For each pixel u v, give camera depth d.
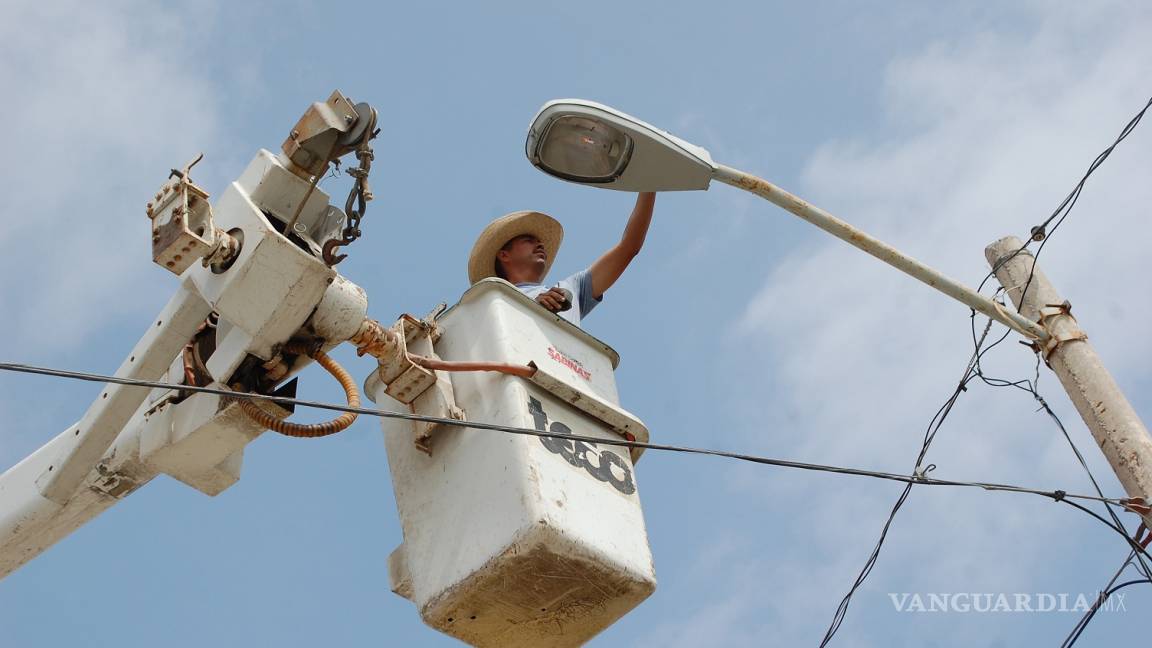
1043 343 6.34
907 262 6.12
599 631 5.21
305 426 5.04
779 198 5.95
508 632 5.16
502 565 4.83
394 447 5.46
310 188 4.96
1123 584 6.07
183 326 5.10
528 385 5.26
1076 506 5.95
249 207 4.94
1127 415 6.05
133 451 5.46
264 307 4.91
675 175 5.79
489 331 5.39
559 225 6.93
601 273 6.49
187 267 4.93
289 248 4.86
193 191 4.89
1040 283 6.50
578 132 5.68
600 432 5.41
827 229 6.01
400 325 5.44
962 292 6.21
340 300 5.07
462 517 5.06
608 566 4.92
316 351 5.09
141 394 5.17
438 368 5.21
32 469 5.51
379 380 5.62
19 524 5.48
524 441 5.02
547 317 5.60
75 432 5.38
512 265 6.88
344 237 4.84
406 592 5.38
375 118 4.88
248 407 5.07
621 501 5.21
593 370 5.62
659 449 5.23
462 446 5.20
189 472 5.49
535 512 4.83
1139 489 5.88
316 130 4.95
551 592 4.98
